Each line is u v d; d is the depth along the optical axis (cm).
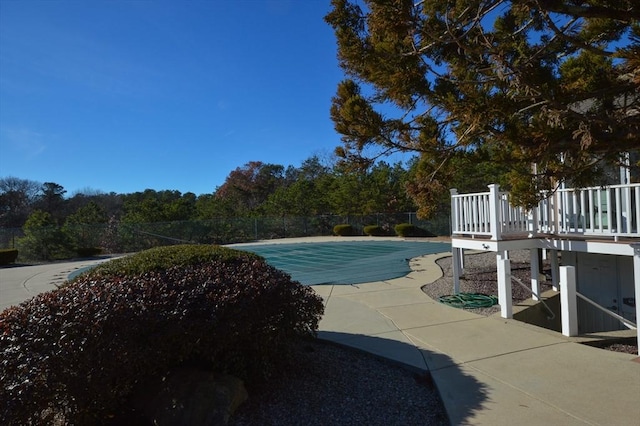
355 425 336
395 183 3000
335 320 670
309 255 1872
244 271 420
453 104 320
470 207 835
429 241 2366
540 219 790
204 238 2781
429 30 317
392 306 766
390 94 358
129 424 340
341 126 383
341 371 446
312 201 3306
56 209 5016
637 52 270
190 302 343
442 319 666
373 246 2183
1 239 2344
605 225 800
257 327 362
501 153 353
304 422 338
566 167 343
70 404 292
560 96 293
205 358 351
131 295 338
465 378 420
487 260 1390
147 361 316
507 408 353
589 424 322
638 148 283
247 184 5375
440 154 378
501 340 549
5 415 255
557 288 892
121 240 2600
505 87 323
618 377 416
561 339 553
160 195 6288
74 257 2395
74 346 285
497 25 389
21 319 305
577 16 267
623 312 810
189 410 319
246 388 373
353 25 359
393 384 421
